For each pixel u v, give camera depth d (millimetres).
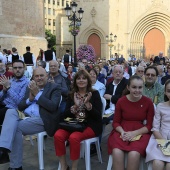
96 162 5492
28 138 7008
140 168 4391
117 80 6688
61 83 7074
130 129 4664
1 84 6262
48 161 5562
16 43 17828
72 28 20141
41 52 15117
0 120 5914
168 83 4508
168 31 36125
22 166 5312
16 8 17953
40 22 19781
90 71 6910
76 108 5070
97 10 38156
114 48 37625
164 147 4121
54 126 5242
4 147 4605
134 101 4734
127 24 36906
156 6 35875
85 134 4820
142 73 7652
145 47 37469
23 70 6156
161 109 4582
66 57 17391
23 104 5539
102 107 5430
